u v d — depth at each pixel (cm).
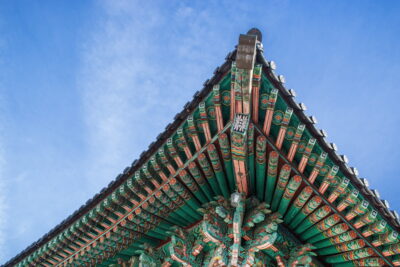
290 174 944
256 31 875
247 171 942
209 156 960
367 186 918
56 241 1380
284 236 1051
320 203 966
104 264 1438
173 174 1042
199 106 905
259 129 898
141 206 1142
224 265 973
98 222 1248
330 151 900
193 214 1130
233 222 949
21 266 1580
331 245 1062
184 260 1065
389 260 1009
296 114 877
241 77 791
